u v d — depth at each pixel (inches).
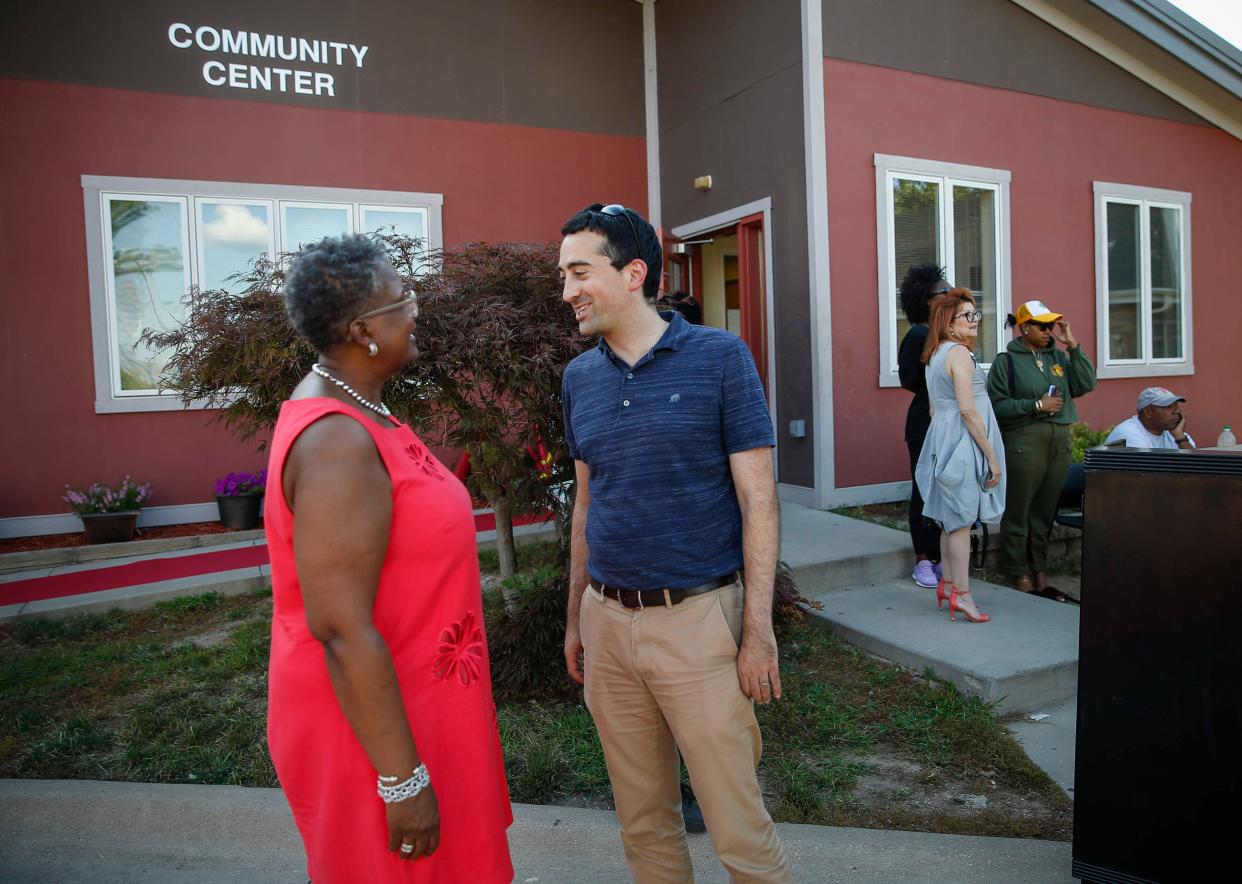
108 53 287.6
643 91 364.5
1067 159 344.2
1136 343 370.3
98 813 124.8
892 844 111.4
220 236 304.3
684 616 81.0
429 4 326.3
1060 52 339.9
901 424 300.4
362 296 67.1
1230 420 402.6
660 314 90.0
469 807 71.1
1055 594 214.7
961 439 181.3
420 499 66.6
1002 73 324.8
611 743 88.5
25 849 122.6
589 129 354.6
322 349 69.1
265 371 135.2
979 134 319.3
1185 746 91.6
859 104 290.4
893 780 131.2
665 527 81.2
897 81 298.5
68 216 285.6
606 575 84.4
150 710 157.6
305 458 62.0
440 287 140.4
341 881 65.5
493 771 74.0
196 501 302.5
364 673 60.7
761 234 314.0
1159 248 377.7
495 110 338.3
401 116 323.9
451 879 70.9
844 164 287.1
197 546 279.6
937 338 184.7
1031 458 207.6
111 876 116.4
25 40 278.7
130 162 291.6
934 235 310.7
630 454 82.1
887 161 294.4
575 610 99.2
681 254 326.0
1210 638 89.9
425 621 68.0
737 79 313.7
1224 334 398.9
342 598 60.8
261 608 219.3
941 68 308.8
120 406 291.6
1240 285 403.5
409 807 62.9
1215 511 89.3
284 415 66.0
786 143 292.0
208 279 303.3
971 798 126.0
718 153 326.6
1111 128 356.2
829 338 284.0
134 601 221.3
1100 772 96.9
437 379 136.6
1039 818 120.3
